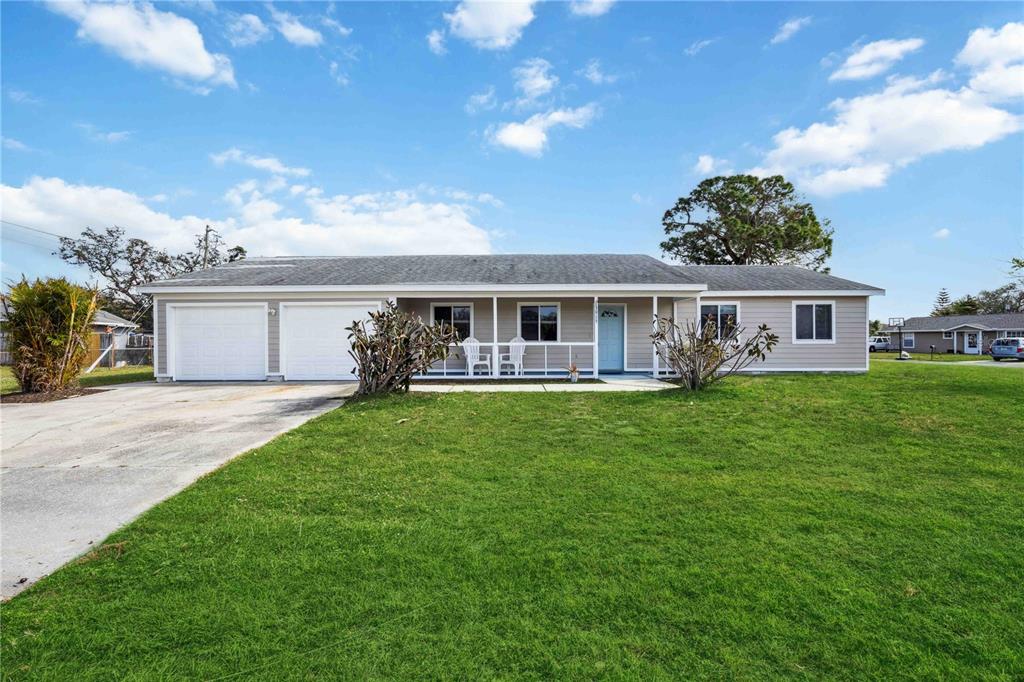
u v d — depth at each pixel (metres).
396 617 2.48
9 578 2.88
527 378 13.24
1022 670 2.09
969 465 5.11
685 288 13.12
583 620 2.45
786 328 14.91
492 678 2.05
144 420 7.55
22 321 10.77
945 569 2.95
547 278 13.86
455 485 4.46
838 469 4.99
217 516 3.75
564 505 3.99
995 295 61.62
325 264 16.47
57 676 2.07
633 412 7.80
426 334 9.45
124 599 2.64
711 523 3.62
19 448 5.87
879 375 13.28
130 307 37.66
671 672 2.08
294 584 2.79
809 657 2.18
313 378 13.52
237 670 2.10
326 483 4.50
